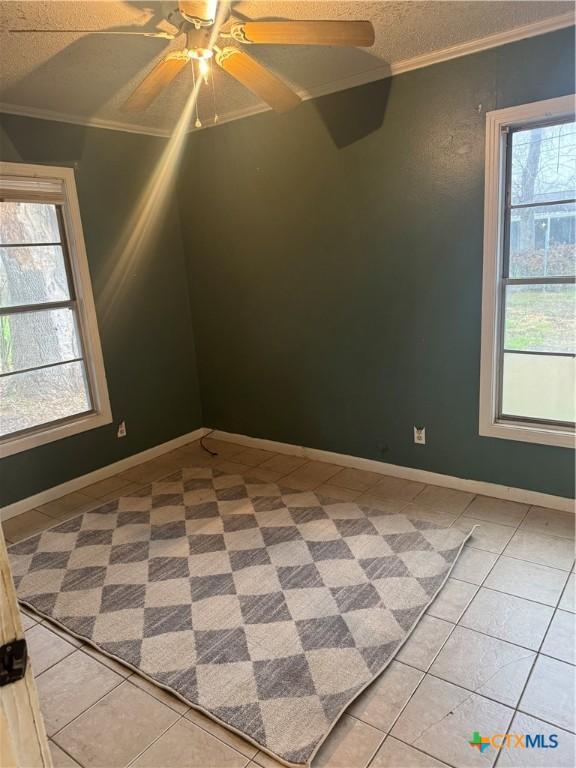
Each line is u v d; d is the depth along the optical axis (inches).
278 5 83.7
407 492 128.6
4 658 26.9
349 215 129.6
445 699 70.1
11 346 127.0
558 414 113.6
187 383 171.3
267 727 67.3
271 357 154.5
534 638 79.6
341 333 138.6
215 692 73.0
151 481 144.1
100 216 140.1
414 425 131.9
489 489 123.5
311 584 95.0
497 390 119.0
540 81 99.4
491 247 111.2
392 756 62.9
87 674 78.1
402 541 106.5
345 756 63.2
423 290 122.8
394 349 130.6
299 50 103.2
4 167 119.2
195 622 87.0
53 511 129.4
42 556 108.7
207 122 144.8
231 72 82.6
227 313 160.4
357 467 144.9
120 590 96.4
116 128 140.5
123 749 65.9
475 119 107.7
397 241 124.0
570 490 113.3
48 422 135.9
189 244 162.7
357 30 71.1
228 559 104.3
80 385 142.4
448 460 128.5
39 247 129.8
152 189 152.3
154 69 81.0
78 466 141.3
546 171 104.9
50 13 81.1
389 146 119.8
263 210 143.9
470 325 118.0
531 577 93.4
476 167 109.8
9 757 27.9
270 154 138.5
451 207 114.8
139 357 155.0
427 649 78.6
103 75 106.3
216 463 154.8
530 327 113.0
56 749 66.3
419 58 109.5
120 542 112.7
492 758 62.0
